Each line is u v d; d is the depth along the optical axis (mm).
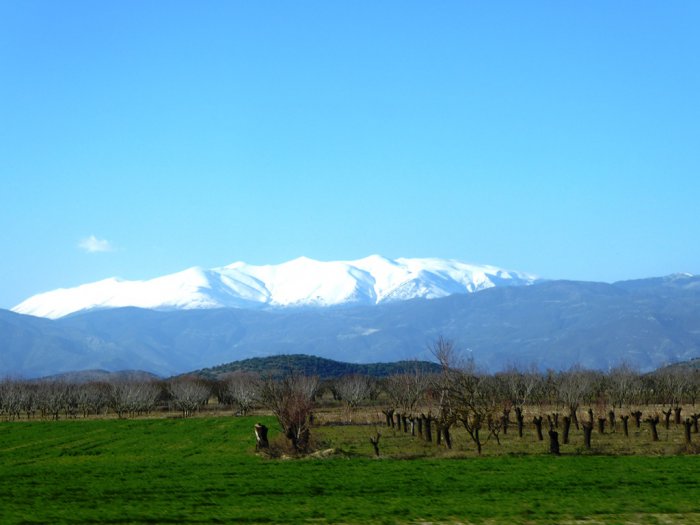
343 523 48188
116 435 130750
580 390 150125
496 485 62938
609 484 62625
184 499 57875
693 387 185875
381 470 72875
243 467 77562
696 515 49594
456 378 95938
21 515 50250
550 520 48250
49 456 99188
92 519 49469
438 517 49438
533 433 117188
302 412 95062
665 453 85375
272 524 48438
